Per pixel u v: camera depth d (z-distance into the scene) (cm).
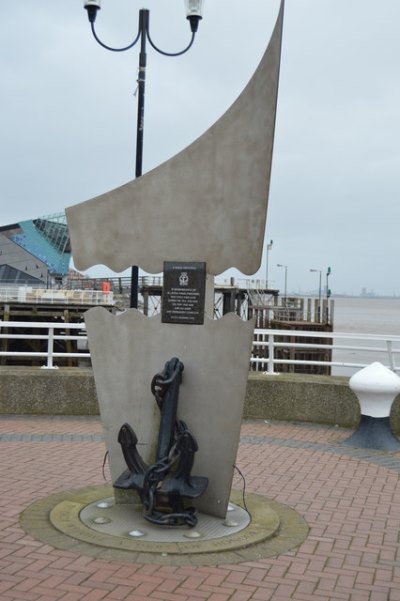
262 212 534
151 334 566
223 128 547
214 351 546
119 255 572
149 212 566
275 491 656
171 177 561
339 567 478
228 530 532
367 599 429
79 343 4272
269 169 530
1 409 982
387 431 855
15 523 543
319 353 3478
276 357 3625
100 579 444
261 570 468
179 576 453
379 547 518
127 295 4806
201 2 1127
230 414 543
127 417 574
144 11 1121
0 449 786
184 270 557
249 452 806
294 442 863
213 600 420
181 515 530
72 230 578
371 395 845
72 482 659
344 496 646
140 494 542
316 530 552
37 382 984
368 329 7375
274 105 524
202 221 554
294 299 4572
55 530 528
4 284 5931
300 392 984
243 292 4706
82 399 988
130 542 502
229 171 546
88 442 828
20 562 468
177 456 533
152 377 566
